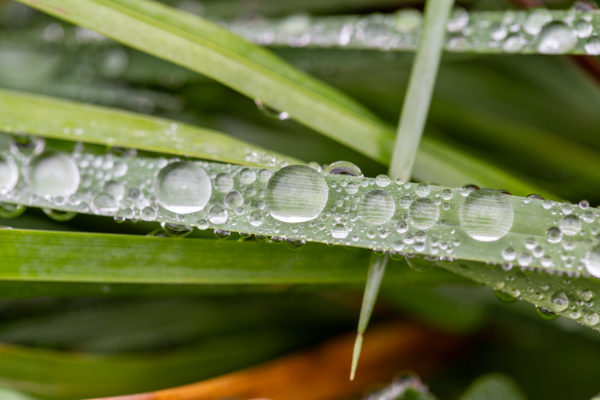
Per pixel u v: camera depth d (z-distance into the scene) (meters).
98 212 0.09
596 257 0.09
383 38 0.11
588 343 0.11
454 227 0.09
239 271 0.09
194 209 0.09
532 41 0.10
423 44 0.10
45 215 0.11
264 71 0.10
